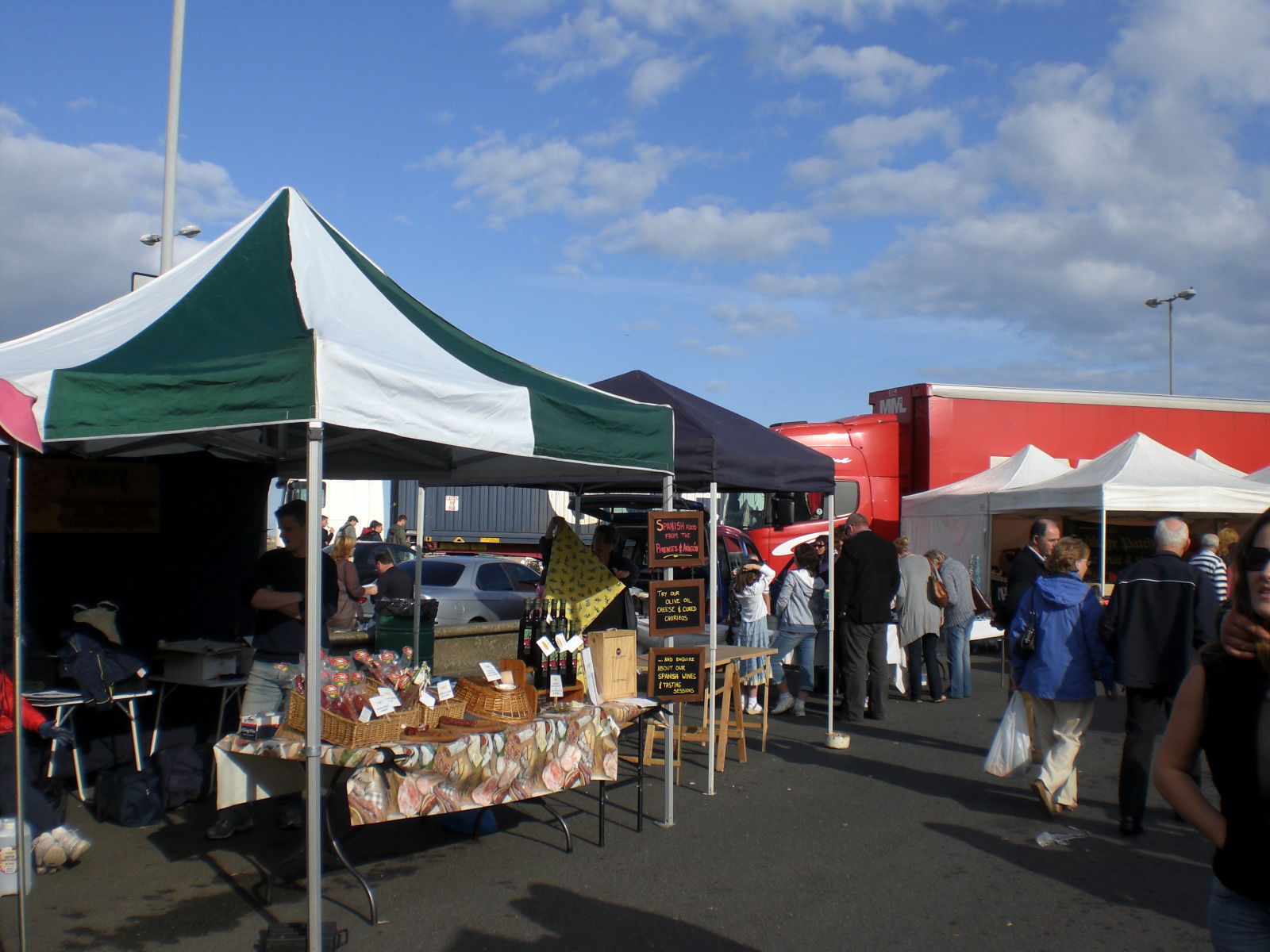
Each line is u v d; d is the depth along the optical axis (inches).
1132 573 233.9
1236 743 85.2
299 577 211.5
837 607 385.4
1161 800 268.2
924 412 625.6
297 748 167.0
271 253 211.3
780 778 287.1
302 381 150.6
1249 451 666.8
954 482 618.5
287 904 182.9
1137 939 177.5
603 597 253.0
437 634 362.6
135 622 257.0
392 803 168.7
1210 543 341.1
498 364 223.3
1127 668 230.5
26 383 153.9
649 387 280.2
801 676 388.5
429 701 189.6
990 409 625.6
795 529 611.8
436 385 167.6
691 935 174.9
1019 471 562.3
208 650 242.8
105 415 155.1
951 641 430.6
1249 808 84.6
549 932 174.2
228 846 213.5
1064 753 246.4
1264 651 83.8
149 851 209.2
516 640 394.9
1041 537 317.7
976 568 546.9
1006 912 188.7
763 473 279.6
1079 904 193.0
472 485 315.3
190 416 154.1
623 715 220.8
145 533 259.8
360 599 319.6
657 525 239.6
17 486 144.8
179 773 240.2
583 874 203.5
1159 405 651.5
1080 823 245.8
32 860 187.8
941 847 226.4
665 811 238.5
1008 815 253.1
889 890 199.0
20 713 147.2
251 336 177.5
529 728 194.5
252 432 240.8
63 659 221.6
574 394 218.8
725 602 441.7
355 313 204.7
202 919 175.3
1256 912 85.3
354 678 184.9
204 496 274.1
